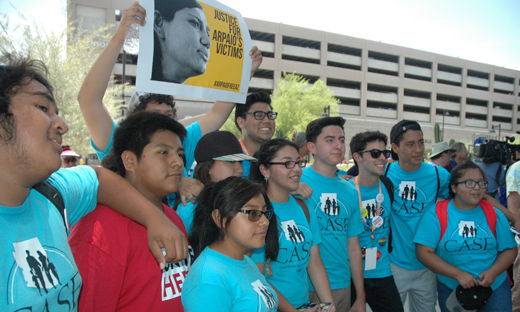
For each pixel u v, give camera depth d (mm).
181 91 2184
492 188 4922
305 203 2613
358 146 3080
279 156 2234
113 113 16562
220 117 3104
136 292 1402
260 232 1603
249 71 2643
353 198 2879
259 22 52094
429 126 59000
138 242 1433
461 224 2896
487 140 5230
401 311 3014
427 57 62375
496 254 2908
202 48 2289
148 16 2018
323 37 55719
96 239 1343
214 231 1657
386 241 3148
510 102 69125
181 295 1540
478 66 66625
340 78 56094
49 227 1059
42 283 945
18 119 915
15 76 925
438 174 3375
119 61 37375
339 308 2795
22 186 957
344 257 2803
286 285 2150
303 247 2234
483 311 2896
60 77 14336
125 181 1460
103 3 37562
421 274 3260
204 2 2326
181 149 1594
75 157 6363
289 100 40562
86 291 1283
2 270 860
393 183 3338
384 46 59344
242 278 1589
